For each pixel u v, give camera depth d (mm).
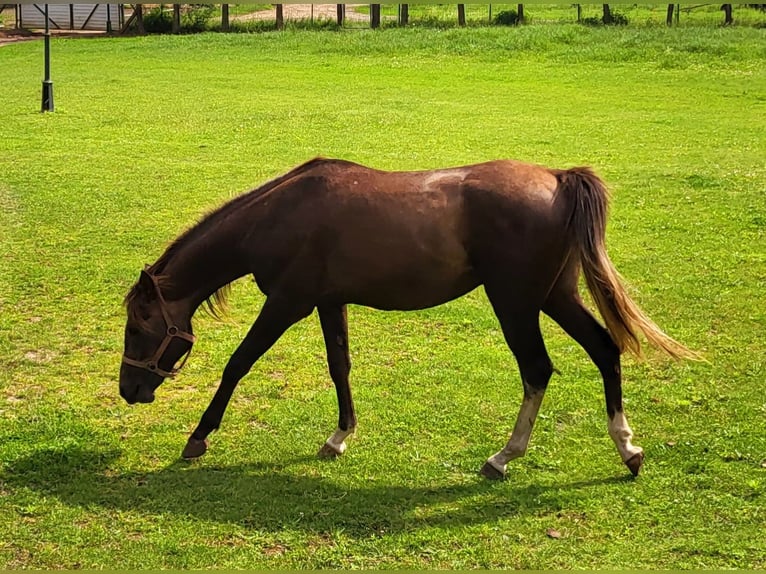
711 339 8094
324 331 5926
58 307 8906
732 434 6242
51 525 5160
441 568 4781
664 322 8516
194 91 24078
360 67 28625
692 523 5164
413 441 6242
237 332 8430
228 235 5793
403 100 22859
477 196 5426
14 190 13352
